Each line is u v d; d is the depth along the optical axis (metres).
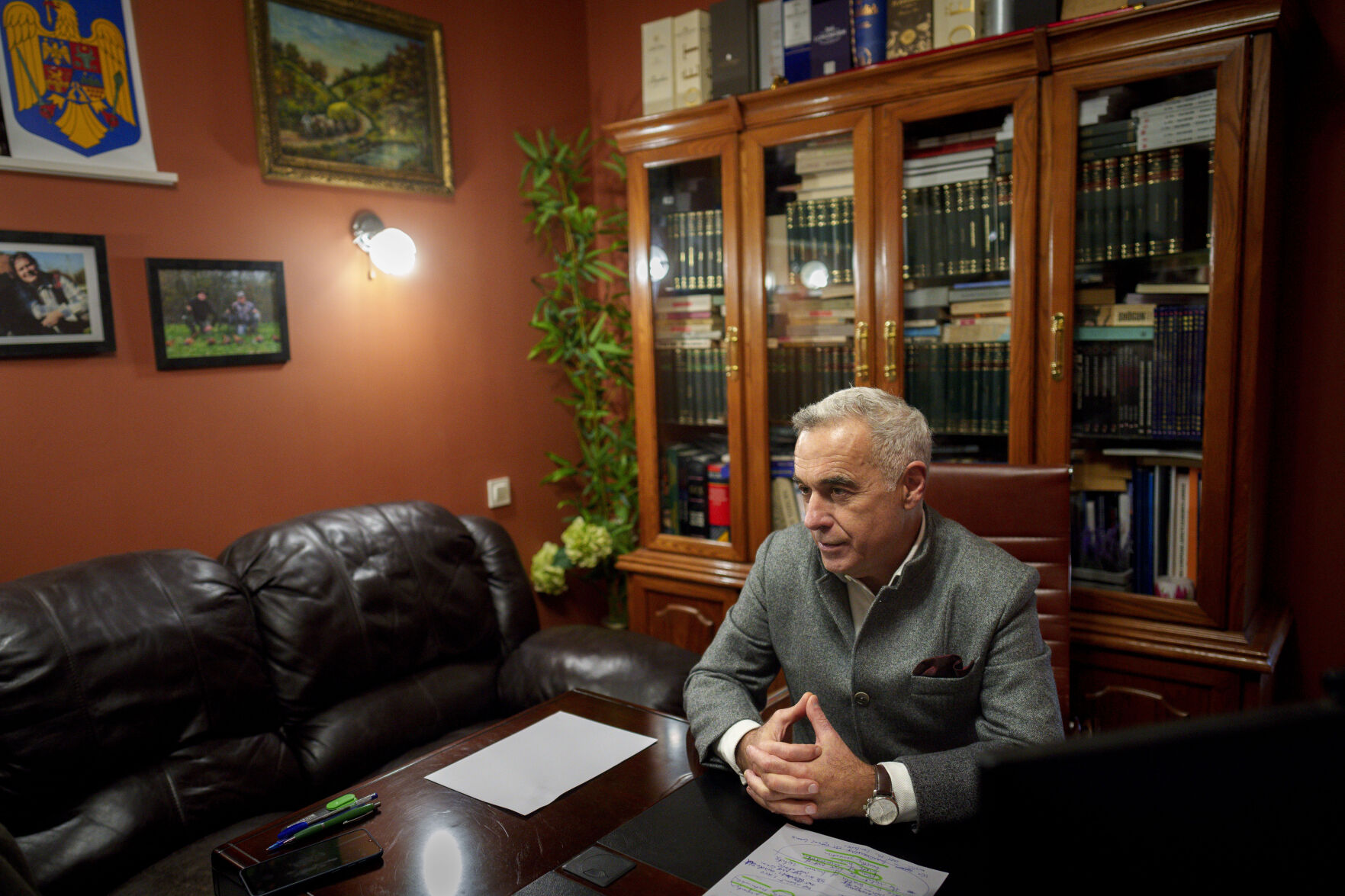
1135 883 0.44
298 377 2.45
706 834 1.03
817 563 1.31
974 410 2.24
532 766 1.25
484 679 2.16
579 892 0.92
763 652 1.42
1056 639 1.61
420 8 2.72
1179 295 1.93
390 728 1.92
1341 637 2.14
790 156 2.42
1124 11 1.83
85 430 2.03
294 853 1.03
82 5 1.97
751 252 2.51
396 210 2.69
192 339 2.20
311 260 2.47
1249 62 1.75
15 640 1.46
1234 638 1.89
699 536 2.78
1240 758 0.43
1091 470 2.08
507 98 3.04
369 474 2.66
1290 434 2.16
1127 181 1.95
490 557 2.34
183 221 2.17
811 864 0.95
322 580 1.93
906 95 2.19
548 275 3.11
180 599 1.70
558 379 3.32
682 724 1.39
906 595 1.23
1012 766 0.44
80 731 1.49
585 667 2.01
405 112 2.67
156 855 1.53
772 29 2.45
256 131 2.31
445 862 1.00
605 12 3.28
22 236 1.88
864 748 1.27
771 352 2.55
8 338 1.88
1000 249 2.15
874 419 1.16
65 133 1.95
